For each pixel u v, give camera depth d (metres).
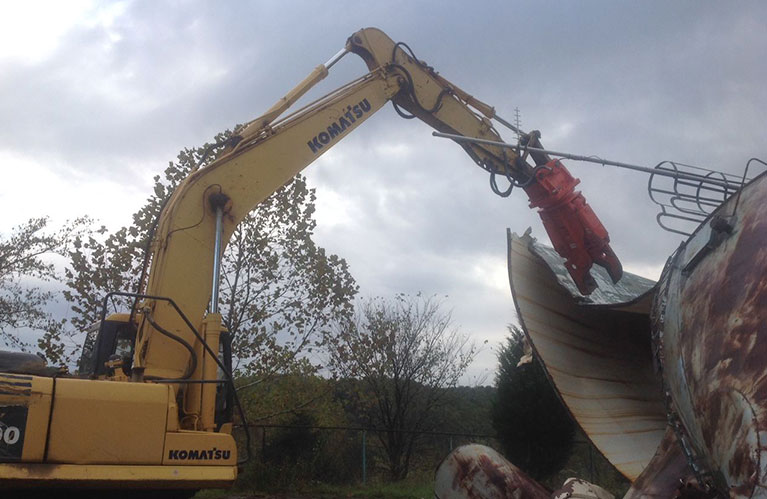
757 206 3.90
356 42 8.77
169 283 6.82
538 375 14.19
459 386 19.23
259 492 14.04
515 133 8.48
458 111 8.95
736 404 3.42
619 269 7.85
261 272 15.12
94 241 14.54
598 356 7.37
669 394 4.19
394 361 18.08
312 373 15.41
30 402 5.41
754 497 3.20
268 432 15.35
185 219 7.06
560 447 13.94
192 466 5.86
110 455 5.58
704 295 3.95
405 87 8.73
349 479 15.99
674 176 4.83
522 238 7.64
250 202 7.45
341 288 15.30
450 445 17.55
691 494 4.02
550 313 7.20
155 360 6.53
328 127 8.15
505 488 6.41
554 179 8.02
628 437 6.85
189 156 14.98
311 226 15.43
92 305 14.36
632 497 4.58
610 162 5.08
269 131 7.79
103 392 5.68
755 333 3.47
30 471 5.29
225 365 8.34
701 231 4.32
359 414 18.50
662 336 4.32
